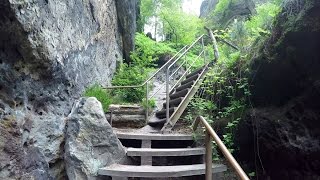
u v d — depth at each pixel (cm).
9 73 332
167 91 588
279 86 430
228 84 535
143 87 824
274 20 439
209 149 338
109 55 852
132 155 447
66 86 467
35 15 345
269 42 440
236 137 493
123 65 983
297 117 405
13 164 314
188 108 629
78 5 547
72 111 436
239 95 503
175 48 1520
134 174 394
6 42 323
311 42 370
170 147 554
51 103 424
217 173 449
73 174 388
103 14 780
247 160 484
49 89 413
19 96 350
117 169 399
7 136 314
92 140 411
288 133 411
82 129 408
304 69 387
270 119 434
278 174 434
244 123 477
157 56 1325
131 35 1085
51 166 397
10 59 334
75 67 511
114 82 843
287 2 418
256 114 459
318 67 372
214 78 563
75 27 522
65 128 425
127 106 652
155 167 419
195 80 666
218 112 537
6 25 309
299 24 376
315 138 386
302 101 398
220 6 1484
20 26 319
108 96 648
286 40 398
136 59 1067
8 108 328
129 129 607
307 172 396
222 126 521
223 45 804
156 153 451
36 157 359
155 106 718
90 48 629
